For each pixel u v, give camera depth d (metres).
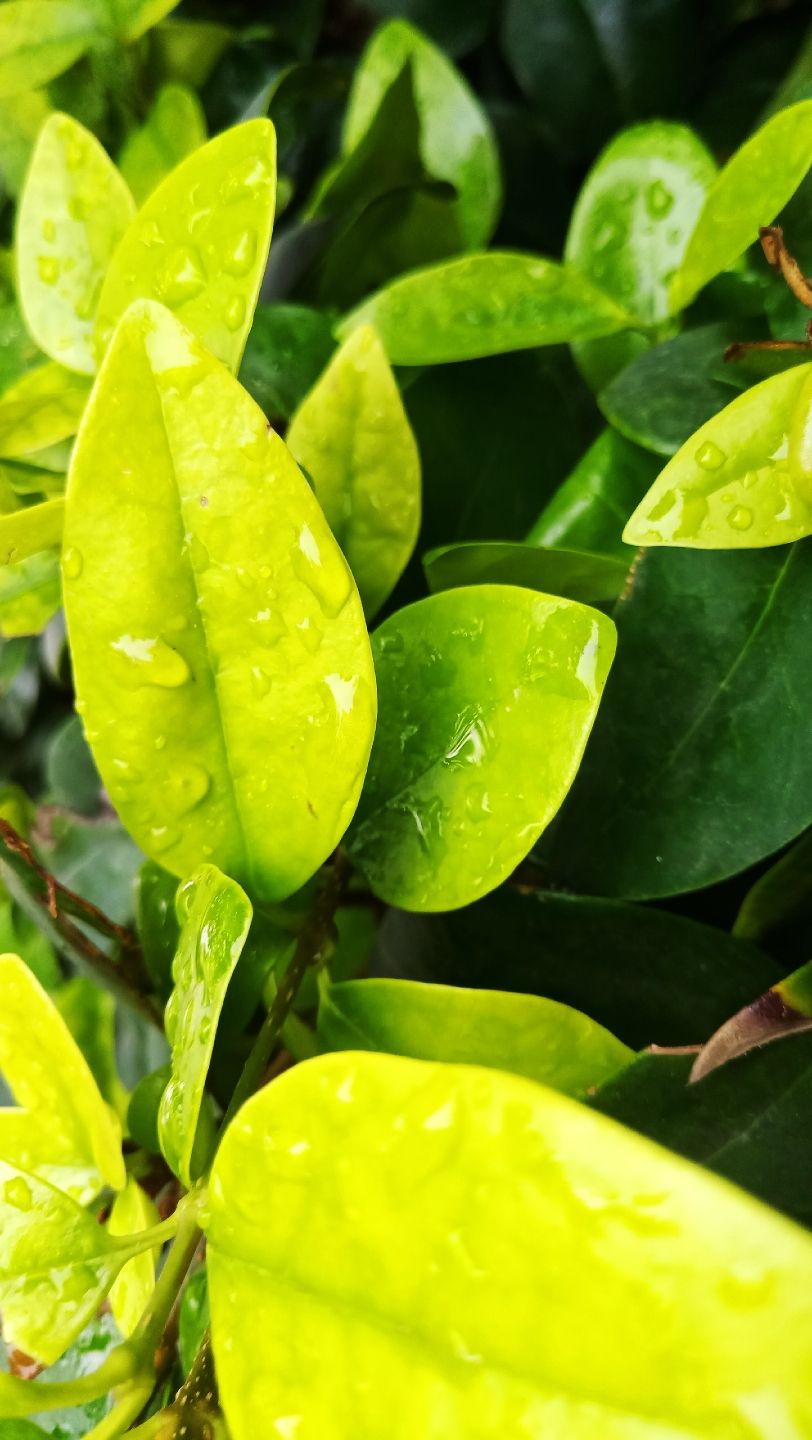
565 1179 0.16
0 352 0.27
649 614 0.21
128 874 0.31
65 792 0.33
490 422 0.25
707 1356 0.15
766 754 0.20
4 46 0.27
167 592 0.19
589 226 0.24
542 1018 0.20
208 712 0.19
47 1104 0.20
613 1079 0.19
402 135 0.27
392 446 0.22
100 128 0.29
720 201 0.22
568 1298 0.16
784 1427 0.15
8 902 0.28
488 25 0.31
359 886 0.23
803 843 0.21
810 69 0.25
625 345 0.25
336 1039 0.20
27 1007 0.20
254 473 0.19
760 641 0.21
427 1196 0.16
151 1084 0.22
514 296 0.23
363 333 0.21
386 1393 0.16
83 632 0.19
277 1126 0.17
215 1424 0.18
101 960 0.22
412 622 0.20
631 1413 0.15
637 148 0.24
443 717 0.20
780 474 0.20
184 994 0.19
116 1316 0.21
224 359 0.21
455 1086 0.16
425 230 0.27
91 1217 0.19
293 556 0.19
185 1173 0.18
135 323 0.18
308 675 0.19
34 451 0.25
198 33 0.29
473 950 0.22
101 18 0.27
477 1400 0.16
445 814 0.20
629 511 0.23
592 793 0.21
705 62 0.29
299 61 0.31
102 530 0.19
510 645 0.19
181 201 0.21
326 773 0.19
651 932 0.21
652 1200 0.15
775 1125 0.19
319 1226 0.17
